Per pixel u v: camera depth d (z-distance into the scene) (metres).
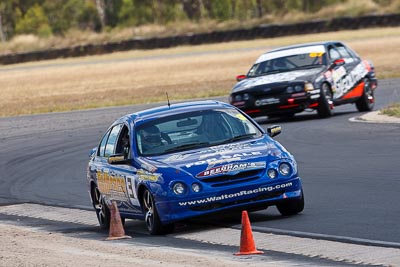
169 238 33.91
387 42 179.50
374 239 30.12
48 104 120.12
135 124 37.06
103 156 39.34
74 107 110.44
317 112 73.62
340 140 59.56
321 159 52.56
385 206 36.34
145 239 34.09
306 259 27.70
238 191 33.50
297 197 34.78
